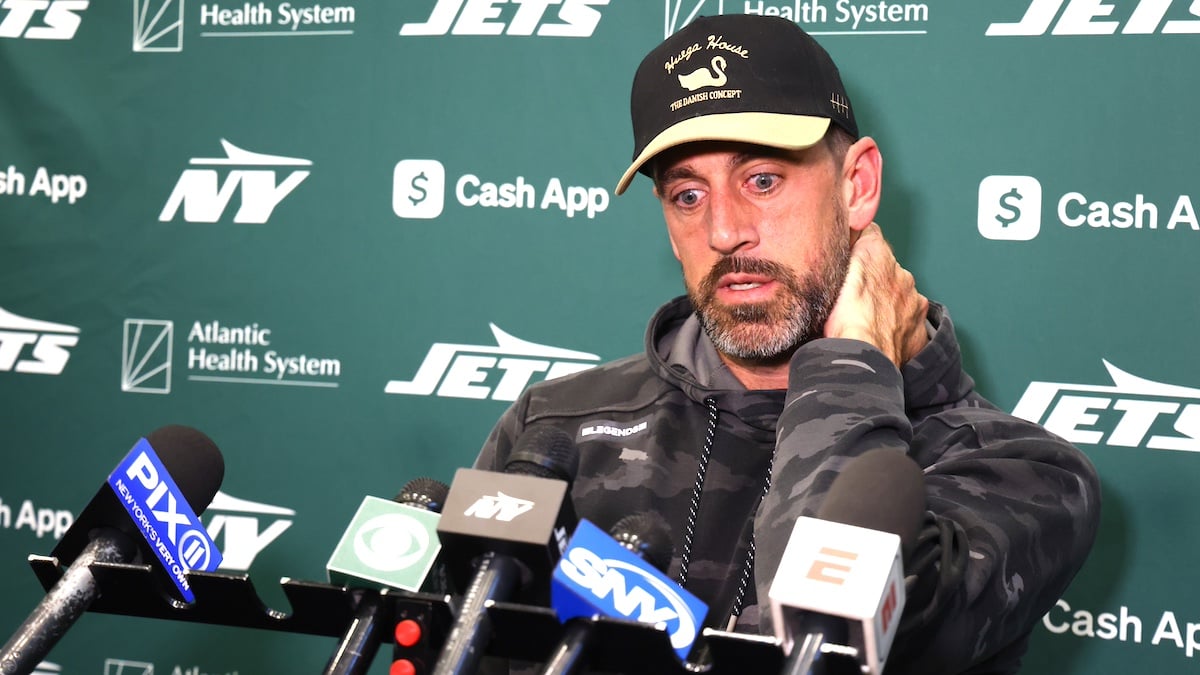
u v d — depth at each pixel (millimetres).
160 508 1040
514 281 2115
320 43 2191
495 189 2121
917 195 1944
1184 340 1851
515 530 884
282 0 2207
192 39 2248
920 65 1940
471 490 914
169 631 2268
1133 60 1859
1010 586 1187
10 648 953
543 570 898
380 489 2172
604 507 1529
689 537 1473
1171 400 1858
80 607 986
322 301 2197
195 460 1133
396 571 916
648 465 1538
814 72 1460
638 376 1653
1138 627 1883
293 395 2211
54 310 2312
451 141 2137
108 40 2281
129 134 2277
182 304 2260
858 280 1466
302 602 943
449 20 2135
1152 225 1858
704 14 2025
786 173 1435
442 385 2146
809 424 1198
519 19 2107
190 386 2258
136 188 2277
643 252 2064
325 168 2195
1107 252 1879
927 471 1326
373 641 914
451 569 934
